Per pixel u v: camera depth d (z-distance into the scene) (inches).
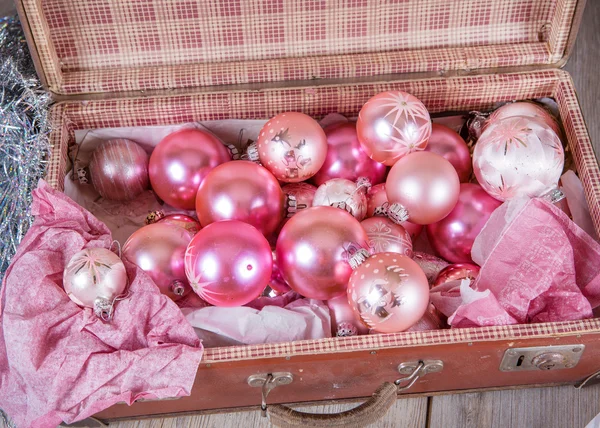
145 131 54.5
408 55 53.4
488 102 55.5
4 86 51.1
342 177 52.5
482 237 47.6
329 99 53.4
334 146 52.2
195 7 50.4
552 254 44.6
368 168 52.6
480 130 54.2
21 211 49.4
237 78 52.4
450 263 52.3
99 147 52.2
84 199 54.1
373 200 50.7
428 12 52.2
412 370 44.5
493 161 46.9
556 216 46.1
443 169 46.3
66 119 52.5
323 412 50.1
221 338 45.1
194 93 53.1
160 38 52.1
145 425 49.9
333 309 46.9
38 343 40.4
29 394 40.5
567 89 53.3
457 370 45.8
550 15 52.7
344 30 52.6
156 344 41.4
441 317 47.9
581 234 45.9
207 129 55.2
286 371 43.4
